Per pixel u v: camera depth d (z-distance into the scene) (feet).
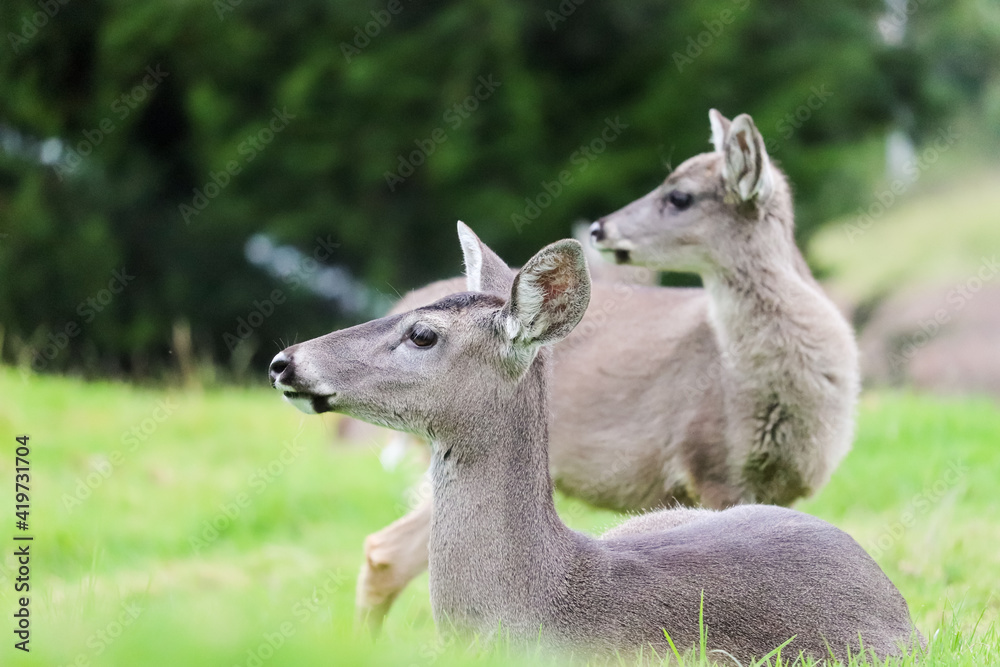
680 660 18.38
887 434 45.32
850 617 19.85
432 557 20.53
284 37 81.41
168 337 80.18
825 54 76.33
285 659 18.67
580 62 80.94
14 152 81.05
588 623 19.49
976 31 81.25
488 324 20.42
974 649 21.40
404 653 19.08
